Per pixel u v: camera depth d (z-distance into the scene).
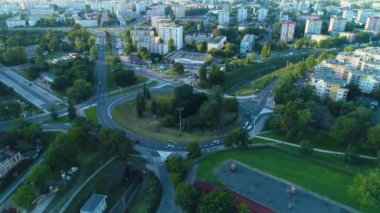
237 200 168.25
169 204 169.25
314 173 192.12
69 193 179.38
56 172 184.00
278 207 165.00
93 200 168.00
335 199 170.25
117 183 191.88
